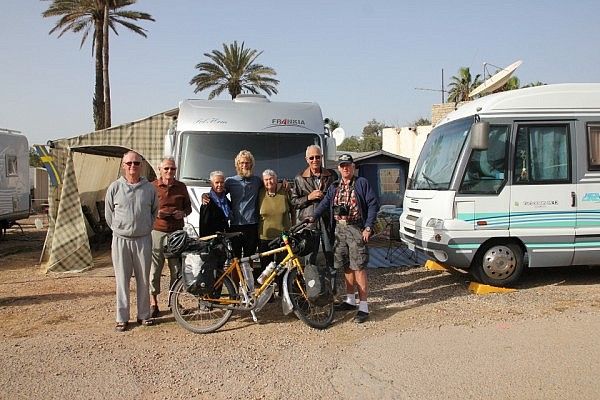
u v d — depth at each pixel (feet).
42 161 33.63
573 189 24.26
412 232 26.76
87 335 18.71
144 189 19.27
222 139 26.40
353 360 15.97
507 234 23.95
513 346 16.76
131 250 19.20
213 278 18.60
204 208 20.65
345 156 20.11
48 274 30.94
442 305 22.08
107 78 91.61
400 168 61.16
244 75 104.17
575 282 25.90
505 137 24.26
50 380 14.70
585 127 24.61
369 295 24.20
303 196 21.89
